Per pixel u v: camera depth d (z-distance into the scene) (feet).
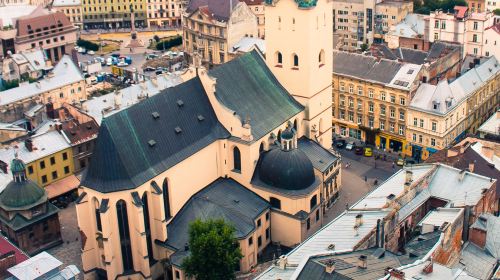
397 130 644.69
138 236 442.50
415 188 420.77
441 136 609.83
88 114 616.39
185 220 467.93
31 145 561.02
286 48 538.06
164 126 466.29
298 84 545.44
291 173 479.82
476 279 312.91
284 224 490.49
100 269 458.91
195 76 500.33
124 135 441.27
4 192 492.13
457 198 420.36
